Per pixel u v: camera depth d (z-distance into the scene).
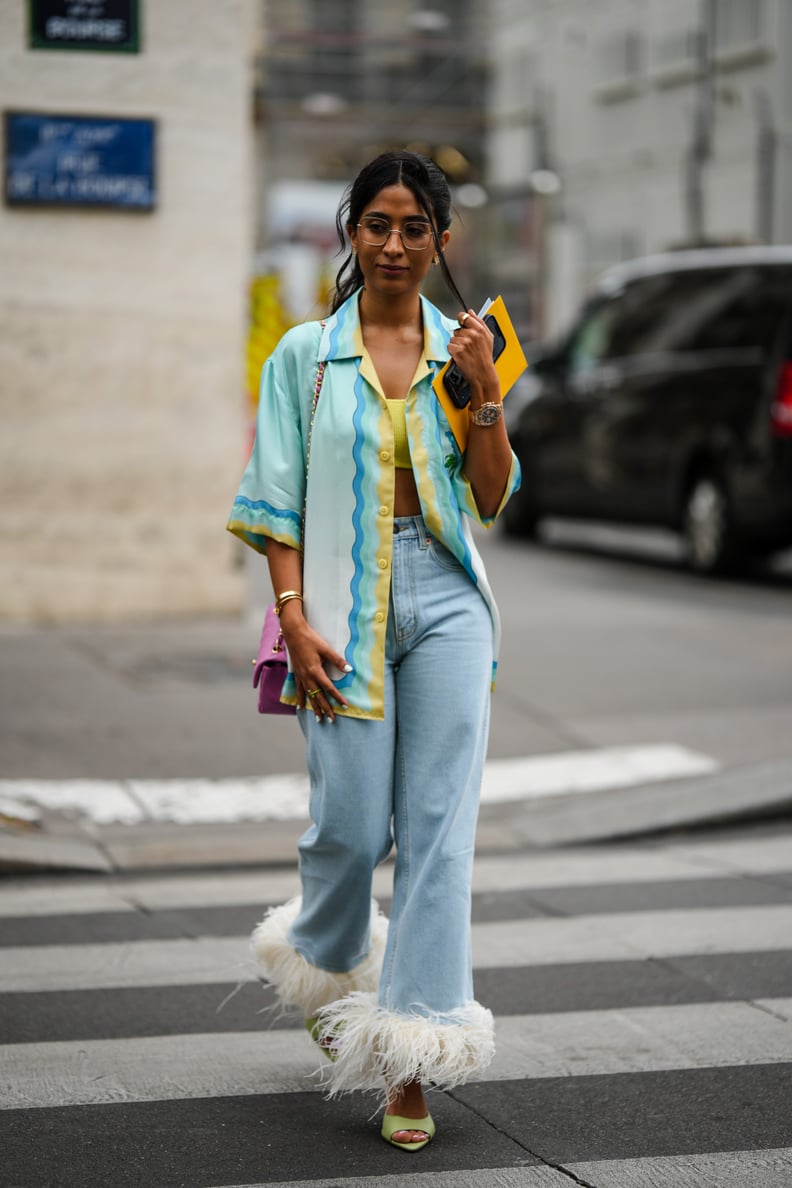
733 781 10.52
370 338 5.31
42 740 11.17
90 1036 6.34
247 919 8.05
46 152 14.38
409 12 55.47
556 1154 5.23
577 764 11.13
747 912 8.20
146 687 12.64
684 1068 6.03
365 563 5.21
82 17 14.32
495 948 7.57
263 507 5.29
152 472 14.94
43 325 14.62
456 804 5.27
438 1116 5.57
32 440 14.71
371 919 5.70
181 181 14.68
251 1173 5.06
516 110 49.25
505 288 47.78
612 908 8.29
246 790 10.34
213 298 14.85
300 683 5.28
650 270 20.89
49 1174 5.04
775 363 17.91
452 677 5.26
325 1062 6.04
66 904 8.34
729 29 37.12
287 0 55.62
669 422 19.38
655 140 40.53
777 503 17.86
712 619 16.16
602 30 42.88
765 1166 5.13
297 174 57.16
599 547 22.58
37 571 14.86
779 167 35.66
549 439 21.98
